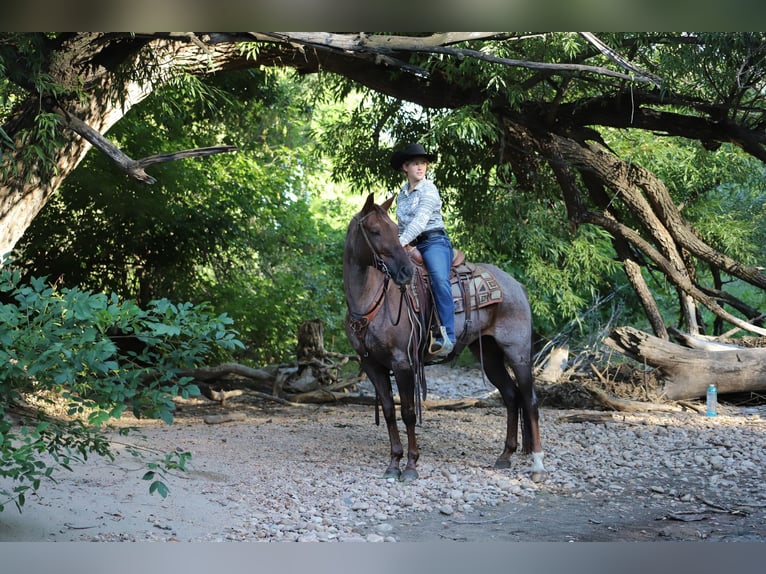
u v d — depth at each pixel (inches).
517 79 431.2
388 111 531.8
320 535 190.5
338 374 511.5
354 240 243.8
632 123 459.2
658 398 423.2
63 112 336.5
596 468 273.9
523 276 673.0
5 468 219.9
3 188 366.3
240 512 208.2
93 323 164.9
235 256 689.0
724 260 484.7
